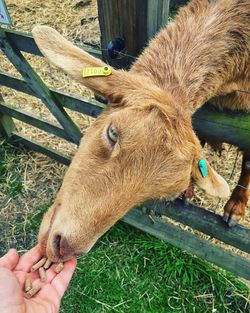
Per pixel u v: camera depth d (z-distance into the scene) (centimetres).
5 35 52
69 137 61
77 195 31
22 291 35
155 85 35
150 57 38
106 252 57
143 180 30
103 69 33
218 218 46
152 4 39
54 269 38
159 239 58
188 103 36
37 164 68
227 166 66
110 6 41
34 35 34
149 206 50
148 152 30
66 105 55
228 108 42
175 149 30
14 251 39
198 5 40
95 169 31
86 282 54
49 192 65
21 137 69
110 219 31
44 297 37
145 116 30
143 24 41
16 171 67
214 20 39
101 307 53
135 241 58
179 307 52
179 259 55
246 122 40
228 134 41
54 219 34
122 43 43
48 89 55
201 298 53
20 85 59
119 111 31
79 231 31
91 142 33
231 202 48
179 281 54
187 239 52
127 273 55
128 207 31
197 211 48
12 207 63
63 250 31
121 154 30
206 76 38
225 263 50
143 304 53
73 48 34
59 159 66
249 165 46
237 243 46
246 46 39
